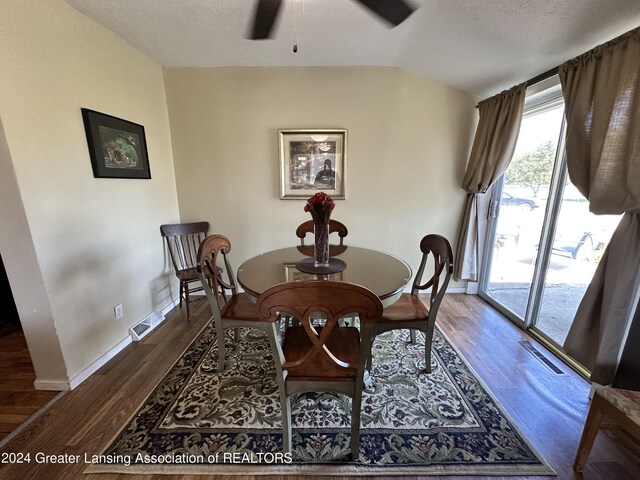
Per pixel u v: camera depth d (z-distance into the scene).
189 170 2.98
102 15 1.91
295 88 2.81
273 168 2.98
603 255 1.58
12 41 1.45
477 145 2.77
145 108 2.52
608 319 1.51
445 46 2.21
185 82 2.79
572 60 1.74
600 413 1.17
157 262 2.72
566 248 2.14
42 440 1.40
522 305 2.62
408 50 2.40
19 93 1.49
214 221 3.10
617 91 1.46
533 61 2.08
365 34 2.18
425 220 3.10
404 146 2.94
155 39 2.25
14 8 1.45
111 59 2.12
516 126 2.35
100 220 2.03
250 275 1.68
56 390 1.74
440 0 1.73
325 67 2.77
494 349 2.18
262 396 1.69
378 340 2.30
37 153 1.58
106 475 1.24
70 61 1.78
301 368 1.24
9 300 2.47
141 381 1.83
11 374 1.87
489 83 2.58
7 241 1.55
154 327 2.52
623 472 1.26
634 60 1.39
